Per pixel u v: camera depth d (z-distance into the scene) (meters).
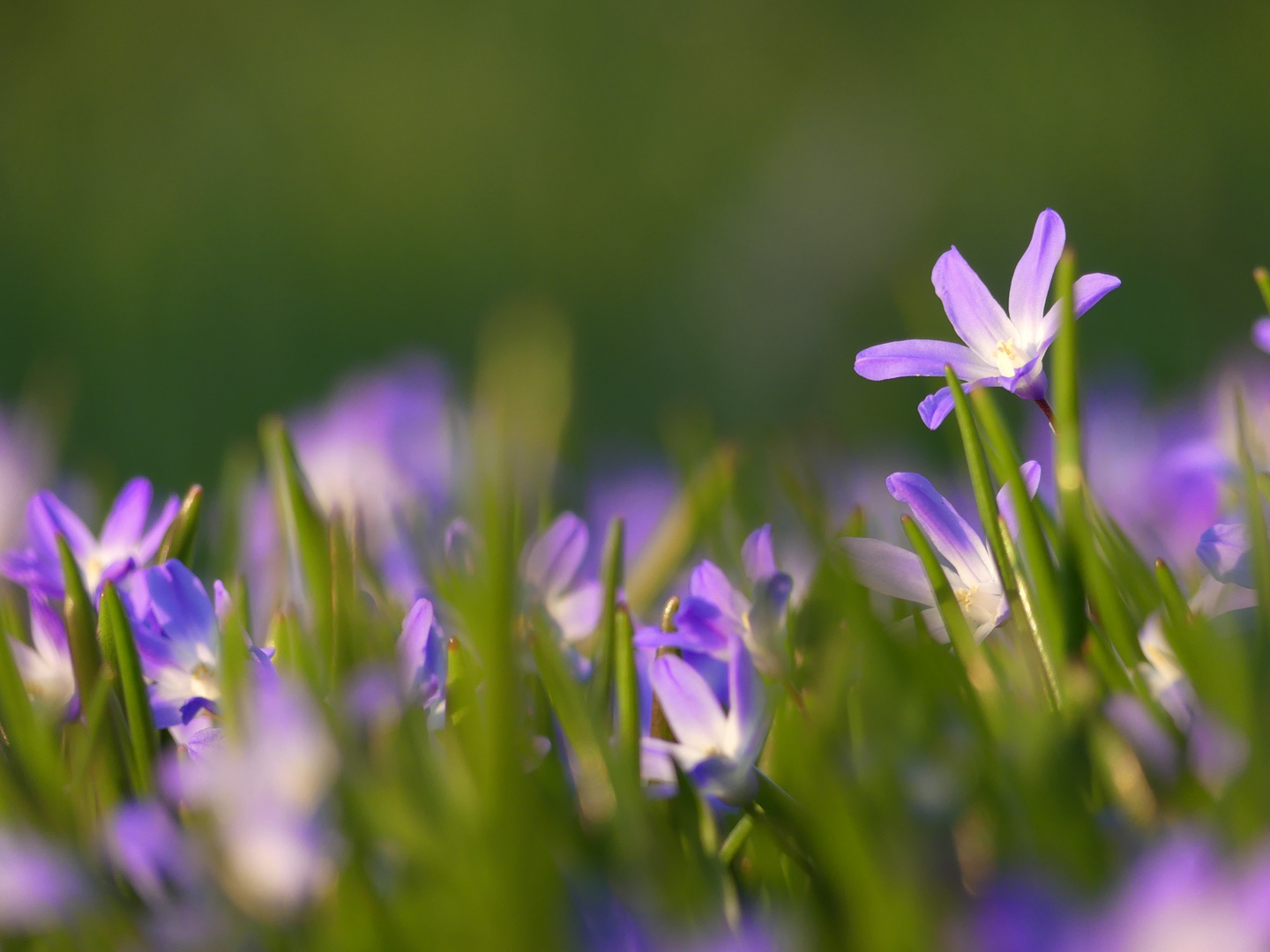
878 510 1.08
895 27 4.87
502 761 0.91
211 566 1.11
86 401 3.32
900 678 0.93
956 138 4.31
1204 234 3.72
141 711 0.94
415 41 5.12
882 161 4.20
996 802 0.91
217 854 0.91
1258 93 4.17
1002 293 3.81
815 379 3.40
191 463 2.83
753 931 0.91
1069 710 0.93
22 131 4.60
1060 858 0.90
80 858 0.92
